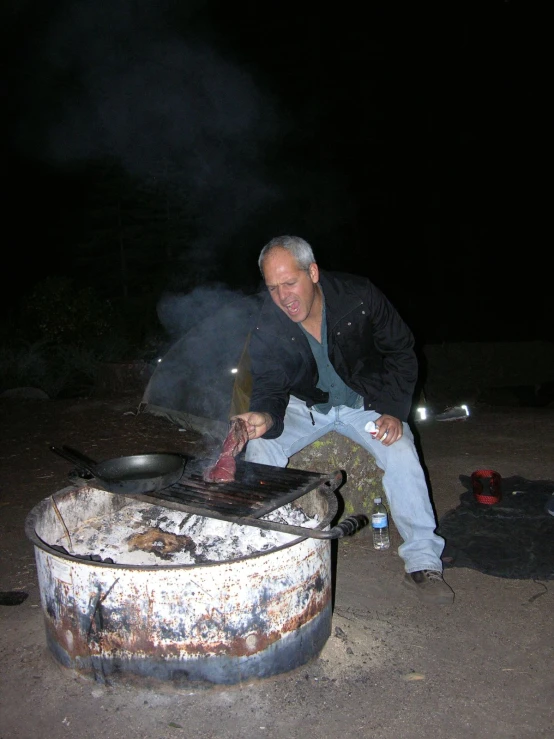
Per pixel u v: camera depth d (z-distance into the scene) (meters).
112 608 2.14
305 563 2.27
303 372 2.91
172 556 2.50
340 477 2.58
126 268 14.76
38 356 8.84
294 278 2.55
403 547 2.94
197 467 2.99
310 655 2.37
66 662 2.29
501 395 7.83
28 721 2.13
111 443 5.60
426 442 5.42
